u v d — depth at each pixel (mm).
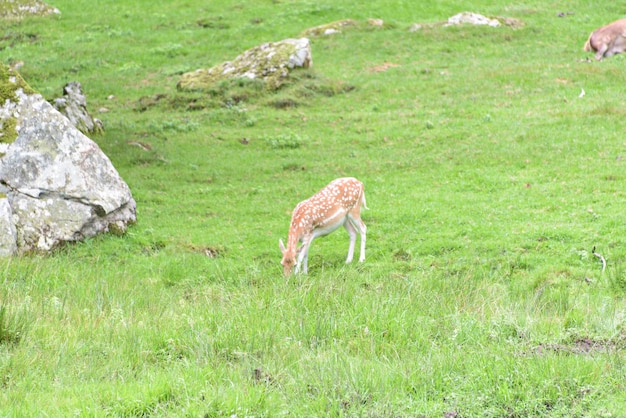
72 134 28797
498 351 15398
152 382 13828
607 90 44656
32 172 27688
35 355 15414
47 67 57031
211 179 36250
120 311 18594
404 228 28828
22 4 67625
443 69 51656
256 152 40031
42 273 23109
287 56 50500
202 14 67750
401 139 40188
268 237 28750
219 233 29281
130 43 61844
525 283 22719
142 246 28078
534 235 26719
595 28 59938
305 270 25203
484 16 61531
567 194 30703
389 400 13258
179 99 48375
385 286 21719
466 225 28438
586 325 17516
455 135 39531
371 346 16047
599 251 25078
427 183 33844
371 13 64688
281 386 14078
